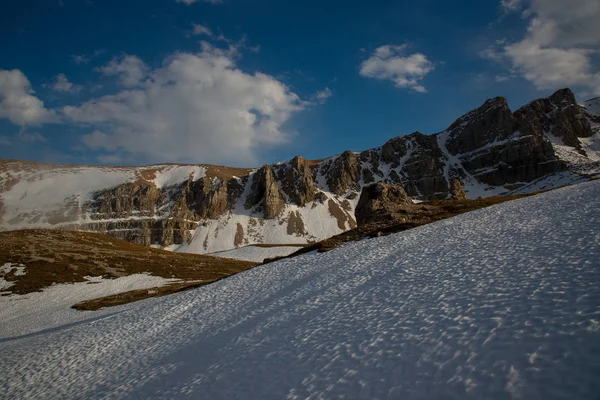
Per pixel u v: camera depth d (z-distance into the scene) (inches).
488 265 713.6
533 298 476.4
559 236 771.4
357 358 478.9
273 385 490.9
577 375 297.6
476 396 321.1
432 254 1010.1
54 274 3238.2
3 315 2377.0
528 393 300.0
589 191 1305.4
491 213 1499.8
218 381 571.8
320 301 853.8
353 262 1264.8
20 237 4436.5
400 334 507.2
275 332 723.4
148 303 1823.3
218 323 996.6
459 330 457.4
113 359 959.6
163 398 585.9
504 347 380.2
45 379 944.9
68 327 1721.2
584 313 389.1
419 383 374.3
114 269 3528.5
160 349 916.6
